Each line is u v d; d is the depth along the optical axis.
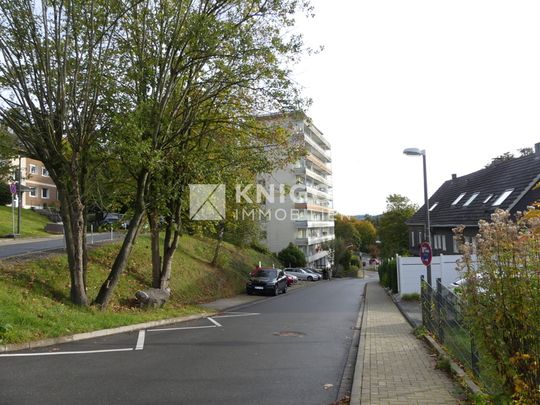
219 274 26.58
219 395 6.45
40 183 52.81
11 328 9.47
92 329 11.13
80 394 6.35
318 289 33.03
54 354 8.87
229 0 14.12
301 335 12.14
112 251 19.64
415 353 9.20
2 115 11.97
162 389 6.68
